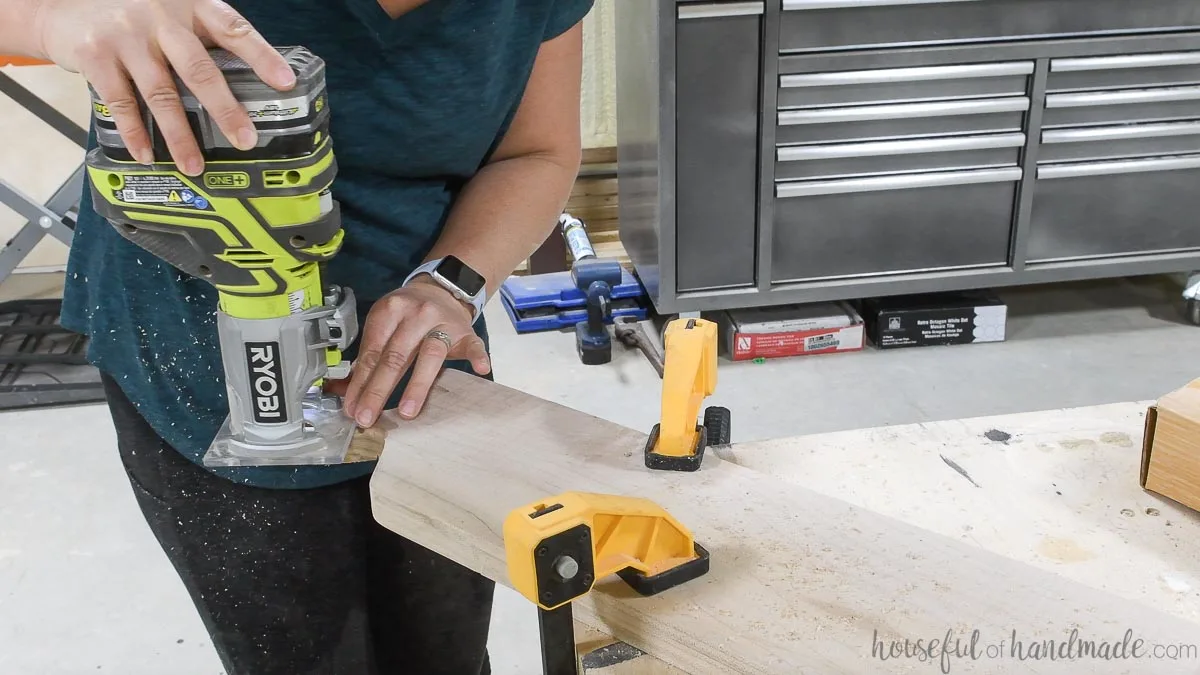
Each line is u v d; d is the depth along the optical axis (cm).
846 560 73
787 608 69
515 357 283
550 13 98
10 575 200
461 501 81
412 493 83
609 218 336
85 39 65
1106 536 102
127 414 103
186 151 69
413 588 116
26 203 277
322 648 113
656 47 240
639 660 79
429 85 91
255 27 85
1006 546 101
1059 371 268
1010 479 112
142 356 98
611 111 322
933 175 259
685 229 259
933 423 123
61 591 196
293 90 70
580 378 271
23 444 245
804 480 112
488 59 92
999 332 283
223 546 105
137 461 104
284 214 75
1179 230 277
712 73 242
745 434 242
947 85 252
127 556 206
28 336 287
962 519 105
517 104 104
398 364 91
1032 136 259
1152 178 270
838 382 266
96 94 71
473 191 107
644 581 70
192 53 66
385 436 91
